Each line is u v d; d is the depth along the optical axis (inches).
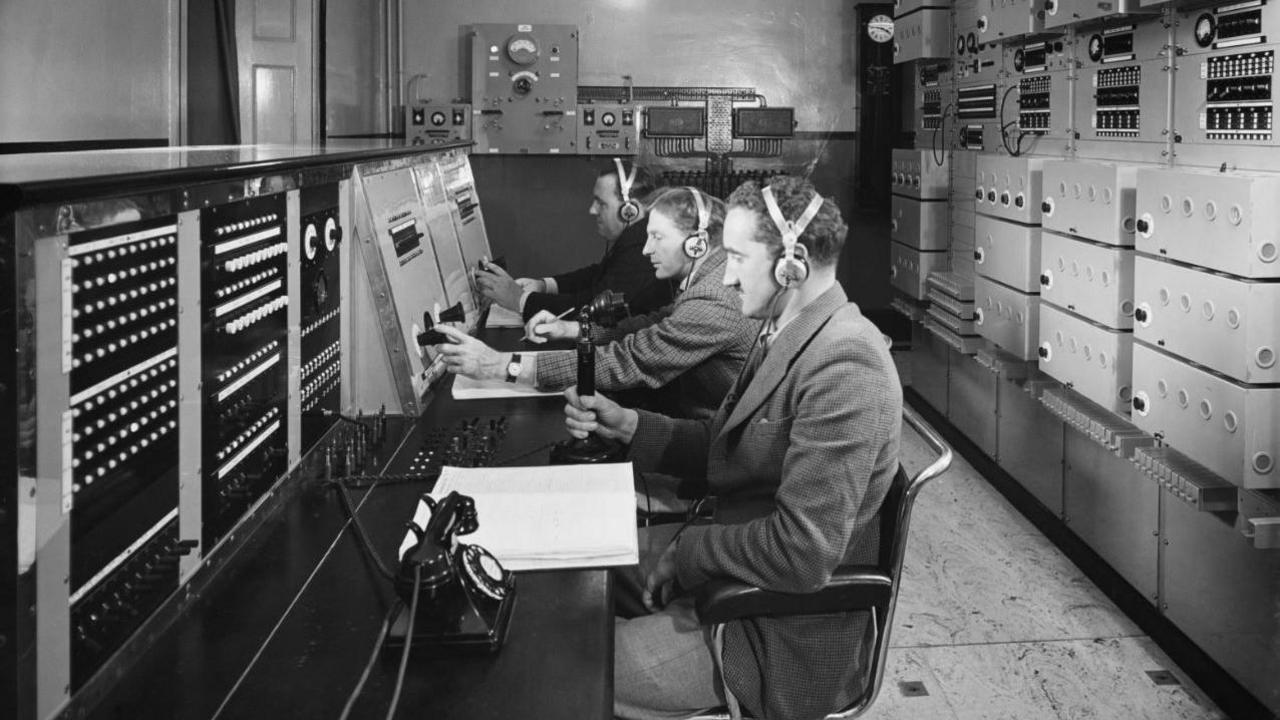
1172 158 134.1
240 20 220.1
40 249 40.7
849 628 73.3
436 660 51.2
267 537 67.1
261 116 225.5
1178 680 122.3
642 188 148.4
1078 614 139.7
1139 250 126.3
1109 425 139.3
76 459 44.4
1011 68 189.0
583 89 291.1
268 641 53.0
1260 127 114.3
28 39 132.4
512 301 150.3
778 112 286.0
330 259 84.2
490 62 275.9
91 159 64.4
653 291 141.2
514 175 297.0
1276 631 104.8
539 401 103.3
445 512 54.8
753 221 75.0
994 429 193.3
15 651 40.1
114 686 48.1
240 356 63.4
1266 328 103.3
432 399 103.8
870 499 72.6
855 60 293.7
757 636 73.9
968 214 209.2
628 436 88.9
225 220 60.6
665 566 78.2
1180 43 131.6
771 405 77.4
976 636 133.8
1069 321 151.7
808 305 77.2
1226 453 107.7
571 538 64.9
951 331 206.5
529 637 53.6
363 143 231.9
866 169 294.2
